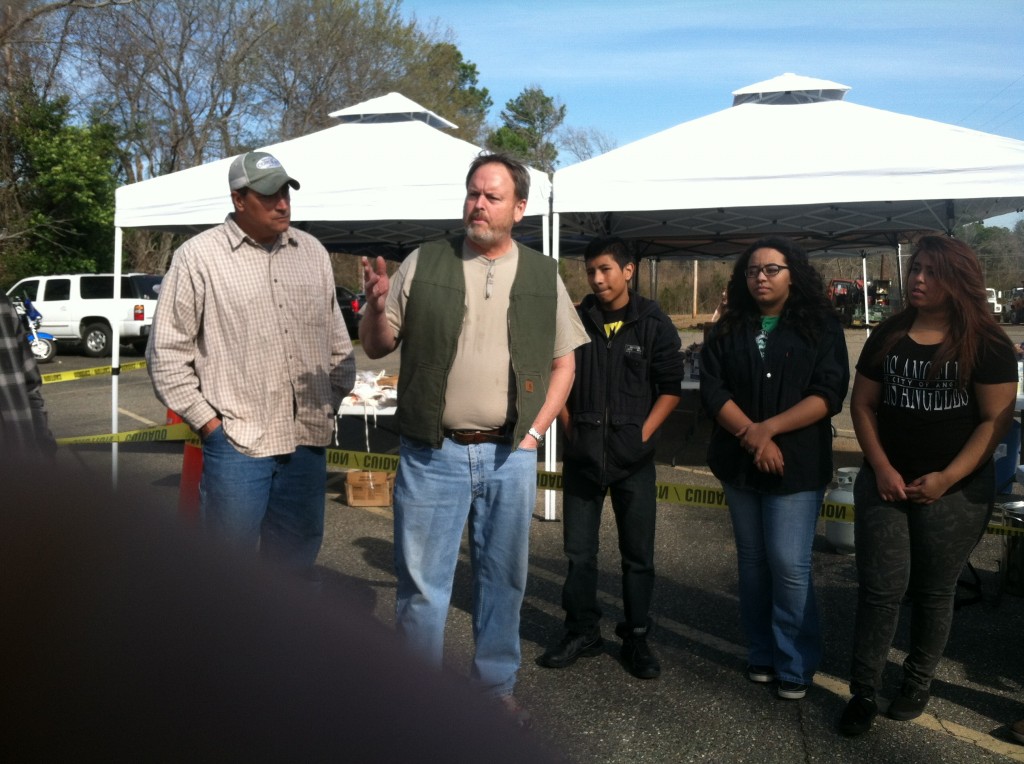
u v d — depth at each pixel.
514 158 3.03
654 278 18.19
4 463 0.41
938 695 3.54
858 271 37.16
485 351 2.96
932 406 3.11
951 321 3.08
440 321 2.92
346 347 3.51
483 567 3.08
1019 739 3.16
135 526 0.41
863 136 5.95
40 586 0.38
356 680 0.40
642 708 3.37
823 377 3.34
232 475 3.17
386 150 6.42
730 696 3.50
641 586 3.69
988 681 3.67
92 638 0.37
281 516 3.36
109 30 26.56
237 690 0.38
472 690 0.43
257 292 3.20
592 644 3.81
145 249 25.92
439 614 3.01
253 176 3.13
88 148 24.16
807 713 3.37
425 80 36.47
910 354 3.14
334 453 5.16
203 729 0.36
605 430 3.57
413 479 3.01
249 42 30.30
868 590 3.21
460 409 2.96
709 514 6.33
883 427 3.24
